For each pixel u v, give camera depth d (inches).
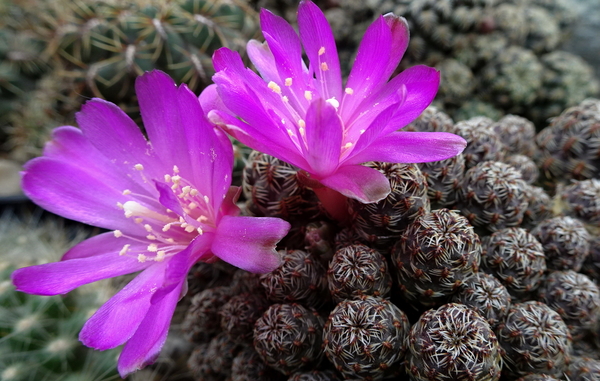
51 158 3.3
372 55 3.1
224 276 4.6
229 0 6.5
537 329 3.2
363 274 3.2
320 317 3.5
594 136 4.6
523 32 8.2
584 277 3.8
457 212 3.6
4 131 8.0
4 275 4.9
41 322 4.6
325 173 2.9
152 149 3.4
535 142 5.5
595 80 10.0
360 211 3.3
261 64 3.3
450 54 8.0
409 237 3.2
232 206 3.0
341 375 3.4
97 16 6.2
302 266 3.5
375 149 2.9
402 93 2.5
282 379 3.8
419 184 3.3
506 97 7.9
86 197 3.4
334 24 8.2
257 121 2.8
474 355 2.8
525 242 3.6
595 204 4.3
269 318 3.4
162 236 3.5
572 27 10.0
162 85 3.1
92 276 3.2
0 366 4.4
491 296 3.2
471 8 7.8
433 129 4.2
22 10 8.6
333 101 3.1
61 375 4.5
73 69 6.1
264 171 3.6
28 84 8.2
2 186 7.3
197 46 5.9
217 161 2.8
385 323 3.0
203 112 2.8
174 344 5.2
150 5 6.0
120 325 2.9
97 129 3.3
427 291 3.2
